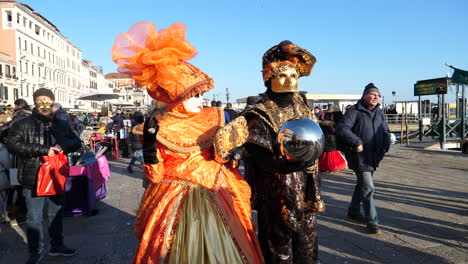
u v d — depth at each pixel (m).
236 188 2.51
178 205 2.22
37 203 3.57
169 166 2.33
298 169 2.38
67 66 75.56
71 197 5.48
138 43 2.33
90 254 4.05
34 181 3.51
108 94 18.20
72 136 3.80
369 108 4.56
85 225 5.08
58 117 3.80
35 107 3.65
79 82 83.69
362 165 4.45
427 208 5.55
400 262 3.63
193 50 2.31
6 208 5.25
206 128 2.38
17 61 53.06
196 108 2.40
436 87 15.82
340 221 4.96
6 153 5.05
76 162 5.78
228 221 2.28
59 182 3.60
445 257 3.73
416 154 12.34
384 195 6.39
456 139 16.23
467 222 4.85
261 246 2.62
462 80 14.80
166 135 2.30
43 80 62.25
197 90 2.29
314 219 2.66
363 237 4.34
